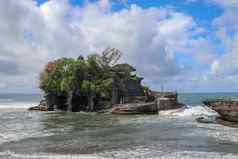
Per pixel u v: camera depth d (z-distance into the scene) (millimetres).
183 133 42375
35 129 47531
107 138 38250
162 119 65688
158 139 37344
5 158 27062
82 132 43844
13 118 68688
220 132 43219
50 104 102625
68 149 31156
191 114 78062
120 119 66125
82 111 97000
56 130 46219
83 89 98250
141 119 65938
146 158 27031
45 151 30125
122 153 29203
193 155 28188
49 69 103625
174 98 91562
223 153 29000
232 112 55969
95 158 27047
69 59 102688
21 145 33344
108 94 99812
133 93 107875
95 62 105000
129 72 109562
